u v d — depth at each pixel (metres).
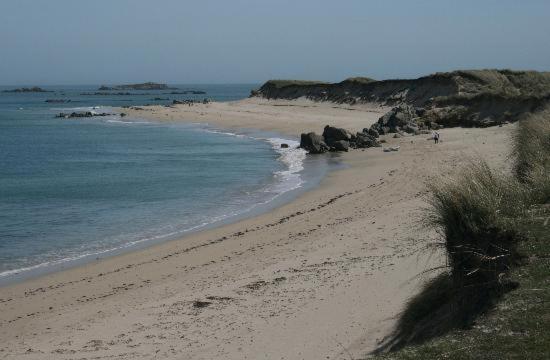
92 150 41.88
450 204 7.45
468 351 5.14
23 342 9.27
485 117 42.78
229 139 47.88
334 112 66.88
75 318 10.29
